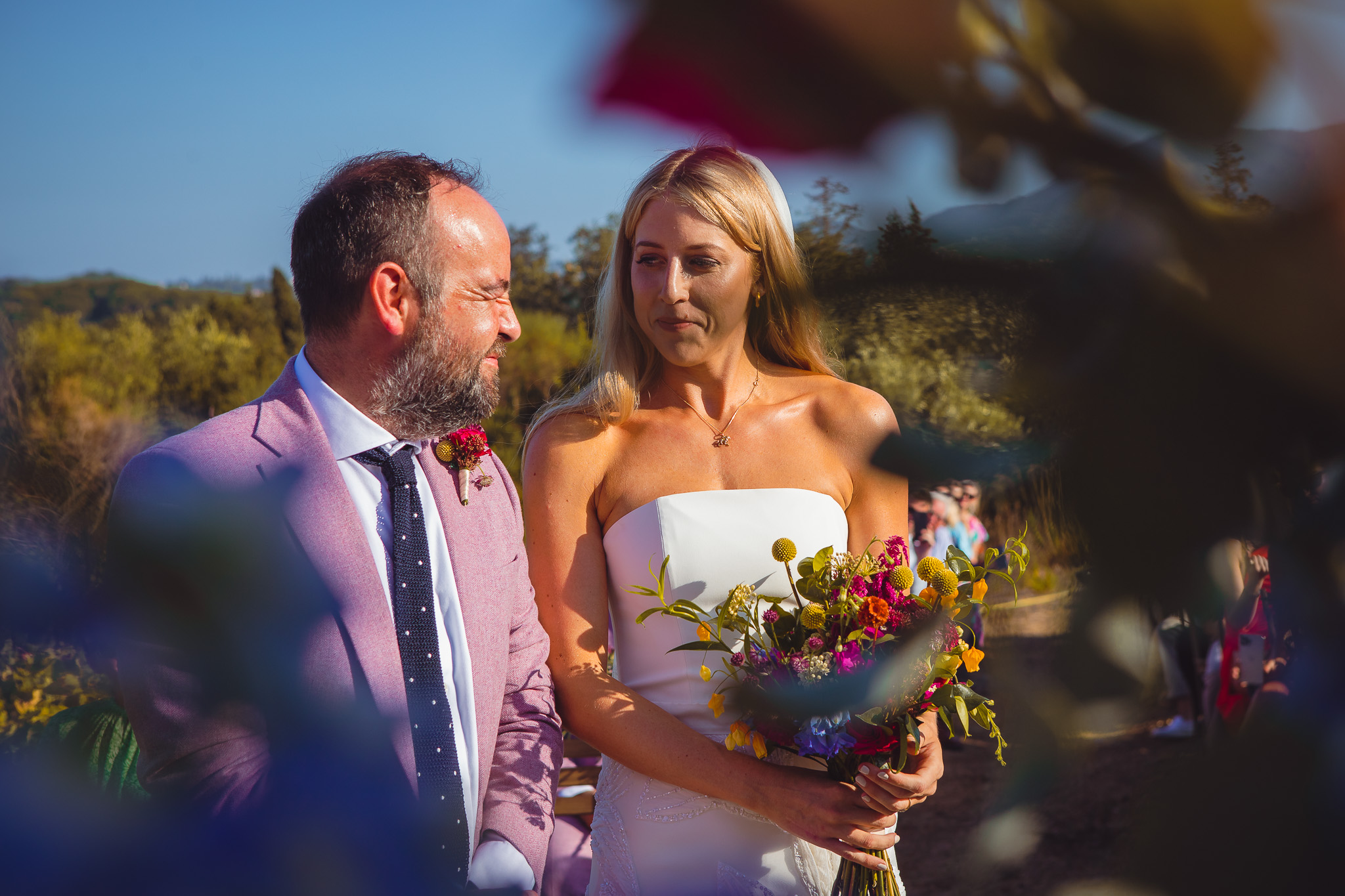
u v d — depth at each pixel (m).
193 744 1.44
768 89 0.13
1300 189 0.16
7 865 0.39
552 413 2.38
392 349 1.95
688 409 2.35
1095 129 0.15
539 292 16.42
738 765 2.05
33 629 0.37
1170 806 0.23
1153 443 0.22
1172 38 0.14
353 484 1.95
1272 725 0.23
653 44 0.13
